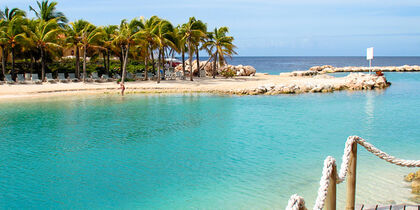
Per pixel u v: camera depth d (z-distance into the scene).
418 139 15.76
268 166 12.33
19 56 44.31
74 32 39.94
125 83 40.09
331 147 14.62
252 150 14.34
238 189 10.38
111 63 55.22
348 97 31.00
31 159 13.24
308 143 15.31
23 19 37.31
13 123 19.80
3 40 35.12
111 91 34.97
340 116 21.75
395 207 7.82
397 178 10.84
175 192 10.23
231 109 24.83
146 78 43.38
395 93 33.41
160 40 38.62
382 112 22.98
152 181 11.08
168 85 38.97
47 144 15.34
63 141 15.84
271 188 10.41
